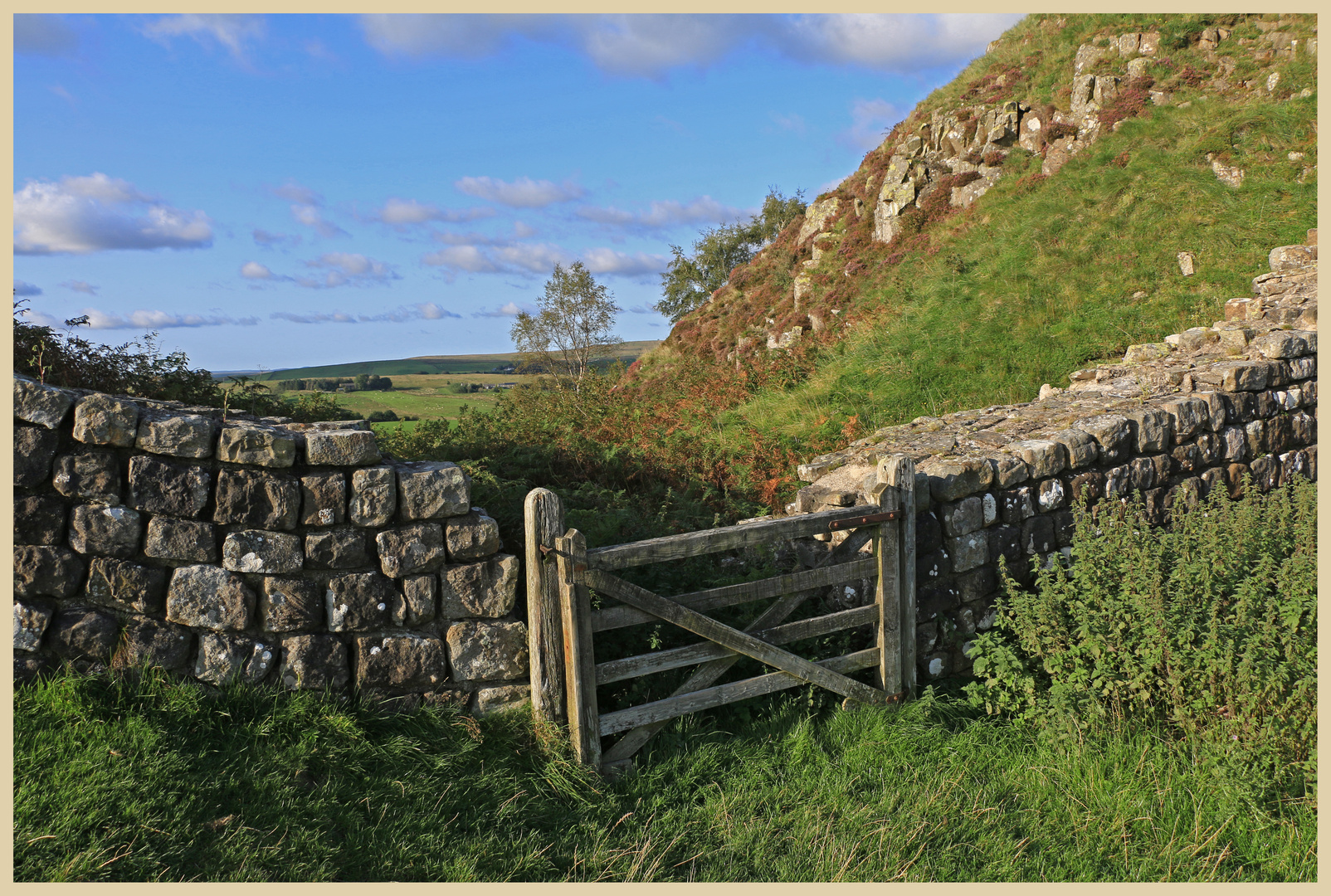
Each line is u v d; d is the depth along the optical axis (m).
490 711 4.20
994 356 11.21
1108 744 4.23
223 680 3.79
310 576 3.93
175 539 3.72
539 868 3.38
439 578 4.12
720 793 3.98
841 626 4.69
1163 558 4.94
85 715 3.43
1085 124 17.52
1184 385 7.35
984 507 5.24
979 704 4.75
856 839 3.68
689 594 4.28
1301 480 6.48
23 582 3.54
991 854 3.60
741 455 8.80
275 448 3.80
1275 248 10.70
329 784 3.54
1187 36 18.50
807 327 18.83
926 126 21.42
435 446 8.29
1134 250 12.63
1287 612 4.16
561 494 6.89
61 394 3.59
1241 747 3.92
